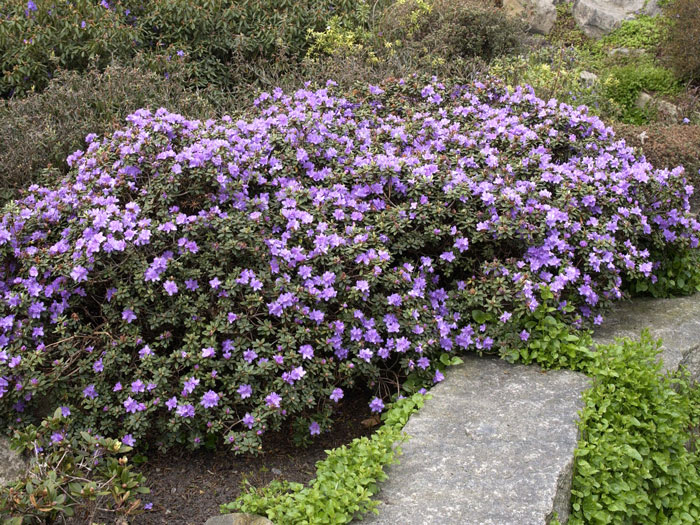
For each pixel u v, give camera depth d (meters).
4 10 6.05
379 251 3.50
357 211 3.77
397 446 2.96
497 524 2.52
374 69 6.70
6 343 3.26
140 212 3.51
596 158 4.57
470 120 4.79
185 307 3.32
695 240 4.68
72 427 3.17
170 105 5.43
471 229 3.79
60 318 3.26
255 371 3.14
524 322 3.70
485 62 7.16
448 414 3.22
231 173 3.62
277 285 3.31
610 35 9.76
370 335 3.40
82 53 5.93
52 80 5.49
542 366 3.60
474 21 7.49
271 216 3.61
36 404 3.28
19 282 3.37
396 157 4.16
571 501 2.91
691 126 6.98
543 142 4.54
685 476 3.43
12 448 2.98
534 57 7.77
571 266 3.81
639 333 4.09
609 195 4.30
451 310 3.78
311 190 3.76
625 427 3.24
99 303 3.40
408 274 3.54
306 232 3.56
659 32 9.25
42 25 6.02
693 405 3.84
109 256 3.32
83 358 3.31
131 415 3.14
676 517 3.30
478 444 2.99
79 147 4.78
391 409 3.38
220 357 3.36
